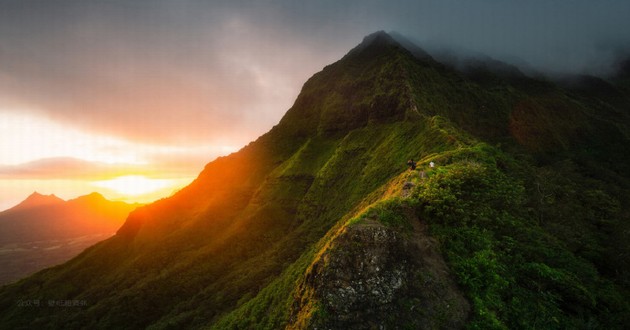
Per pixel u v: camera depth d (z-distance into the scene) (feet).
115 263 398.42
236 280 230.27
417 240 68.64
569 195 141.28
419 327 54.54
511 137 306.76
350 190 240.94
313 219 262.06
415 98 287.07
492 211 83.46
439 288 60.18
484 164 115.65
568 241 94.12
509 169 127.13
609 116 411.34
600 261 90.84
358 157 282.36
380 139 276.62
